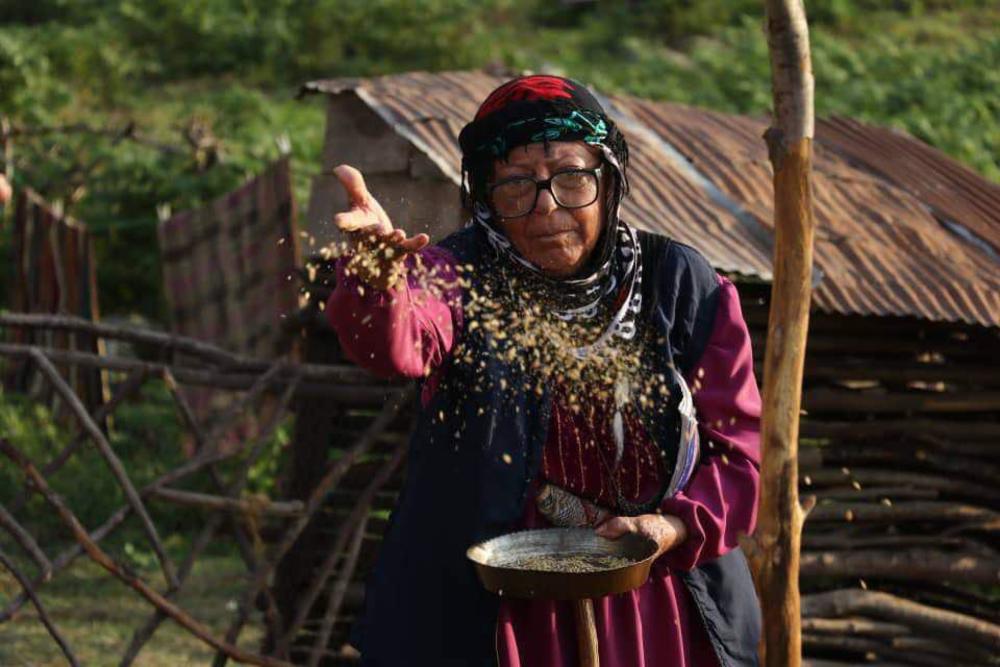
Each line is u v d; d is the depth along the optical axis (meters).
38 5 15.54
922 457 4.58
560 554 2.12
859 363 4.48
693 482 2.19
